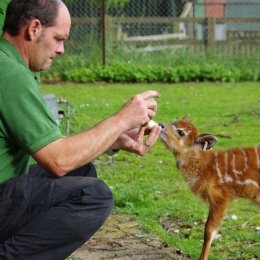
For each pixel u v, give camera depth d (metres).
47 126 4.34
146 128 5.16
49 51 4.55
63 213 4.39
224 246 6.43
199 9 26.47
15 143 4.44
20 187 4.43
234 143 10.99
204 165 6.71
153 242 6.41
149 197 7.91
